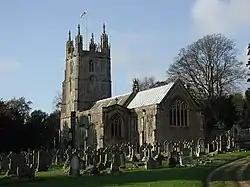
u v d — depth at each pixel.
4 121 82.75
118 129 90.50
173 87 86.56
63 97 122.50
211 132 93.31
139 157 56.75
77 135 105.00
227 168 40.38
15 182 36.59
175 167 43.94
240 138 83.75
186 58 95.12
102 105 106.38
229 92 92.81
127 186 27.69
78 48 117.19
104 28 121.88
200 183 28.16
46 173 44.69
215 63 92.38
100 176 38.06
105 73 120.06
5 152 78.69
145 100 91.69
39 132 93.19
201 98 93.25
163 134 83.69
